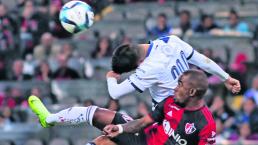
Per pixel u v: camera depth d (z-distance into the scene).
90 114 14.46
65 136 28.08
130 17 35.66
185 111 13.92
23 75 31.20
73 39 33.22
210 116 14.01
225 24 33.78
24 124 28.14
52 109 27.84
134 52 13.95
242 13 35.56
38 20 34.56
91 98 28.67
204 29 32.44
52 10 34.88
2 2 37.97
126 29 34.62
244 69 29.67
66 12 14.55
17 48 33.88
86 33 34.47
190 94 13.66
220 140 24.81
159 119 14.04
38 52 32.34
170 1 36.78
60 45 32.75
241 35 32.03
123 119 14.41
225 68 28.31
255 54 31.33
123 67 13.98
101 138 14.56
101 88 30.02
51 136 28.08
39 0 37.03
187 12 32.25
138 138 14.39
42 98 28.88
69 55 31.03
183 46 14.30
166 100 14.07
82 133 28.03
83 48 32.72
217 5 35.94
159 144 14.14
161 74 13.95
